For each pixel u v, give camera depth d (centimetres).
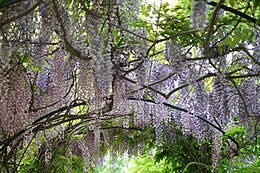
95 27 210
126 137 458
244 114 322
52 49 274
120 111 345
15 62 252
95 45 210
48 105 321
